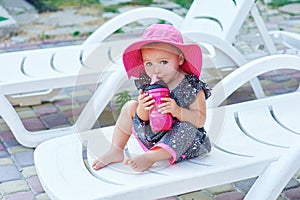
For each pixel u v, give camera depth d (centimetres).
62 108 357
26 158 289
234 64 353
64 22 568
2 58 342
